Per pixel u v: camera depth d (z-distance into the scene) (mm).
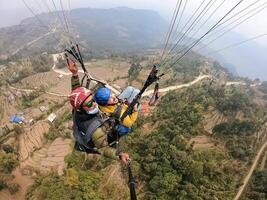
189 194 57344
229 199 61656
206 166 65000
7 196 64750
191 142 79375
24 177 70312
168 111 89562
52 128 96625
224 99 108062
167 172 59594
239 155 75625
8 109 113750
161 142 64938
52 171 72500
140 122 82062
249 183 68375
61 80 146375
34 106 114875
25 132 95250
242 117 102250
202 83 140875
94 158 68125
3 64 196250
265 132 92750
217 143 81062
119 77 143375
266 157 78438
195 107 88500
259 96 166625
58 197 56750
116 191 60656
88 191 57656
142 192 59531
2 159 70875
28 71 156750
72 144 85625
